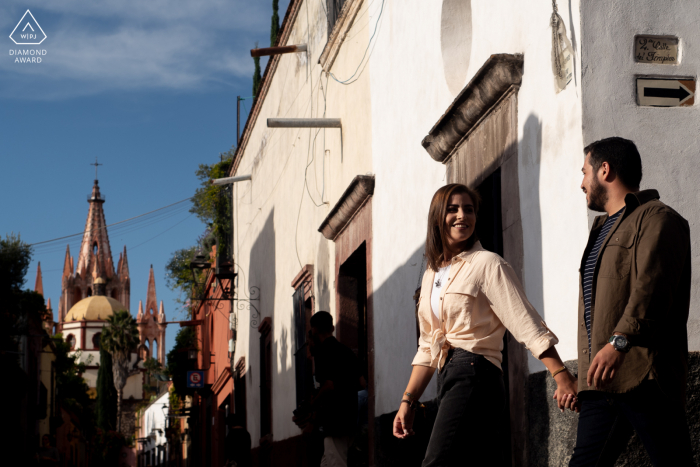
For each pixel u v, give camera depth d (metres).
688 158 3.96
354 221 9.09
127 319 92.75
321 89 11.27
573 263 4.00
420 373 3.38
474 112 5.32
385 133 7.96
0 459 22.98
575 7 4.05
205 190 25.64
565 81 4.14
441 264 3.32
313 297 11.48
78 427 59.16
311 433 6.75
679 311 2.67
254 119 18.31
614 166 2.97
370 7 8.60
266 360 16.05
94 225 140.62
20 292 21.06
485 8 5.39
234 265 21.91
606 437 2.75
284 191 14.48
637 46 4.04
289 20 13.66
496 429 3.09
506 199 4.90
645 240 2.65
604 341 2.73
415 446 6.24
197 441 35.06
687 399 3.62
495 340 3.14
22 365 27.58
